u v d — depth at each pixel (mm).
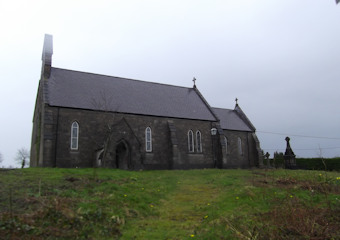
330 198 13266
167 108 41938
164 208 14422
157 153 38062
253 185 17828
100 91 38094
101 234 10039
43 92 32469
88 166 32156
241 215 11938
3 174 18172
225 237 9711
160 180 23094
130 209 13078
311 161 44469
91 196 13852
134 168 33344
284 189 15906
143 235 10281
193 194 17828
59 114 31766
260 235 9477
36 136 37281
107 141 31609
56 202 11539
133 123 37094
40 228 9625
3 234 8992
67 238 9398
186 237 10039
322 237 8961
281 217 10609
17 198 12398
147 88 44719
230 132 51281
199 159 41938
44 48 36438
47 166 29125
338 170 41281
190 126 42344
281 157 54125
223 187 19234
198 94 50281
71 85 36281
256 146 52781
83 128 32844
